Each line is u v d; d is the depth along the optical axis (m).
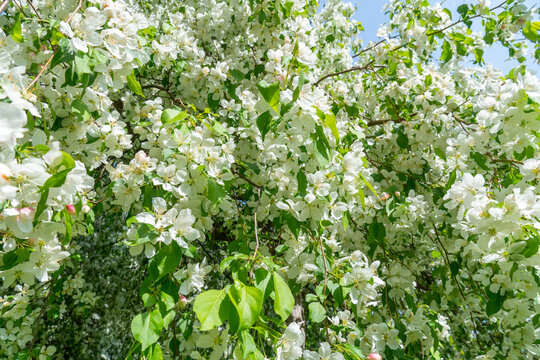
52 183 0.95
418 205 2.48
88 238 4.92
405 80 2.92
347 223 1.83
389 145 3.06
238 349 1.30
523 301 2.04
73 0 1.59
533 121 1.64
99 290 5.04
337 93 2.72
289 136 1.64
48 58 1.58
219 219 3.49
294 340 1.33
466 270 2.80
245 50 3.39
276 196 1.94
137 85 1.70
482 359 2.70
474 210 1.46
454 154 2.41
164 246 1.40
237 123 2.41
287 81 1.64
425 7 3.18
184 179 1.63
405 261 3.04
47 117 1.71
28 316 2.75
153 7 4.25
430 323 2.22
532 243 1.35
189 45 2.91
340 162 1.81
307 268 1.73
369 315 2.17
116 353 5.20
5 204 1.02
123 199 1.72
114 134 1.80
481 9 2.95
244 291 1.13
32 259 1.36
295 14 2.90
